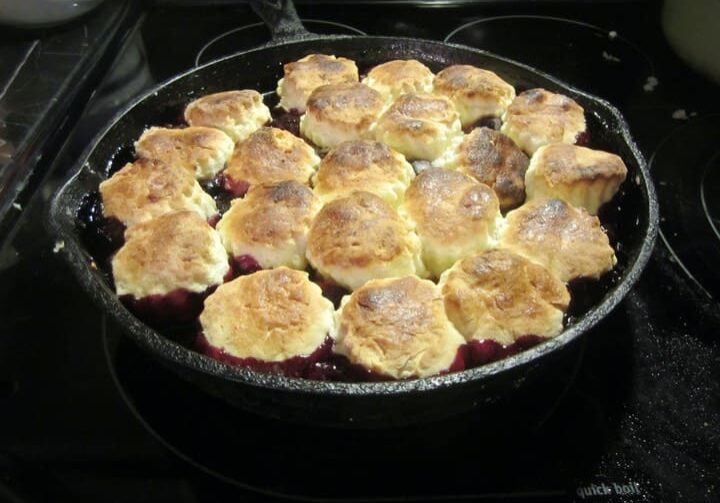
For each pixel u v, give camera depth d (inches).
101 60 19.8
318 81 16.9
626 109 19.1
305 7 22.4
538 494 11.2
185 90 16.8
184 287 12.2
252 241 13.1
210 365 10.2
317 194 14.4
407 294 11.6
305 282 12.0
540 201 13.7
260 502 11.1
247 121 16.2
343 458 11.6
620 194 14.5
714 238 15.6
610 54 21.0
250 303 11.5
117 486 11.3
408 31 21.6
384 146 14.8
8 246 15.0
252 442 11.8
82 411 12.2
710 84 20.0
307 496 11.1
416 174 15.1
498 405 12.4
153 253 12.3
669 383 12.8
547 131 15.4
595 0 22.8
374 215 13.0
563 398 12.5
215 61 17.1
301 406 10.3
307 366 11.3
